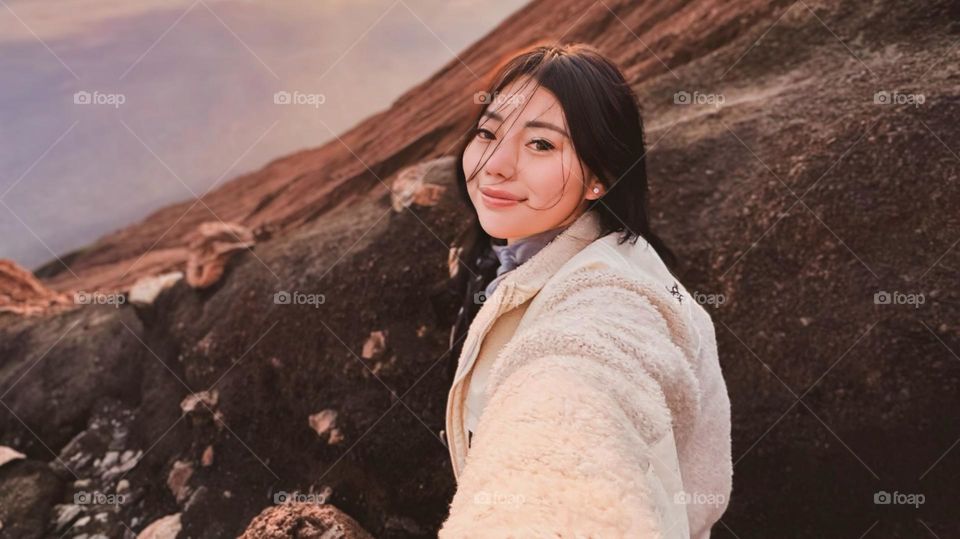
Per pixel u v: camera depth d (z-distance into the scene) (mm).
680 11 5238
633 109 722
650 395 445
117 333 4449
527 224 687
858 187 2844
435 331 3320
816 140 3082
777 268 2906
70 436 4078
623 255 675
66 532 3502
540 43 745
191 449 3672
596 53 726
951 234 2598
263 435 3521
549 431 380
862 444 2545
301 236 4270
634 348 475
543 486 348
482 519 331
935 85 2930
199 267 4262
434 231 3562
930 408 2455
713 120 3580
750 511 2674
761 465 2691
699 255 3078
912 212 2699
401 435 3133
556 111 669
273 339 3682
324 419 3299
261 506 3316
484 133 700
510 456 366
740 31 4258
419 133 6586
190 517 3375
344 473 3188
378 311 3461
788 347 2762
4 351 4637
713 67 4102
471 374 702
